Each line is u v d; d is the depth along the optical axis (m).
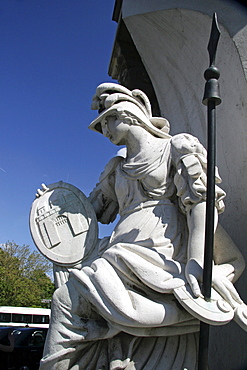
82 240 2.65
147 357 2.12
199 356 1.93
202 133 3.32
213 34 2.03
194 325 2.16
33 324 11.42
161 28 3.44
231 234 2.85
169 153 2.48
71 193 2.79
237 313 1.95
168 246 2.28
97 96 2.78
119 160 2.82
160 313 2.01
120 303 2.02
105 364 2.11
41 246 2.65
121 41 3.89
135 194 2.53
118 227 2.48
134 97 2.75
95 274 2.13
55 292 2.23
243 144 2.70
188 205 2.26
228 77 2.87
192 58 3.36
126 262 2.13
